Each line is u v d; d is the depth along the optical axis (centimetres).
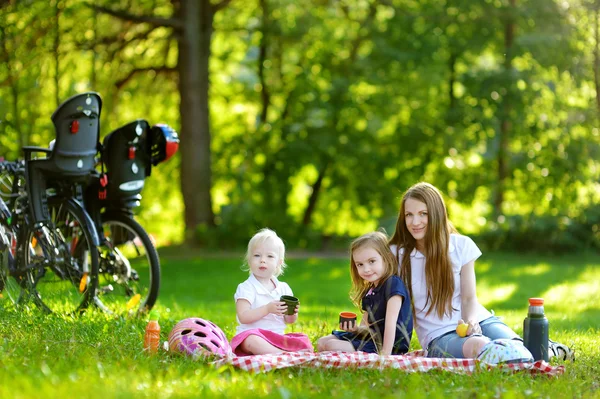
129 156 657
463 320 500
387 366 433
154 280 662
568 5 2145
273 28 2097
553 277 1583
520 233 2100
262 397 345
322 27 2159
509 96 2134
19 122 1711
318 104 2166
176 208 2470
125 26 1944
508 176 2272
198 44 1950
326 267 1762
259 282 512
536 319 459
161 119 2217
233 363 425
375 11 2242
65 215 665
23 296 645
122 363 412
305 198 2564
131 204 677
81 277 638
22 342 461
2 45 1677
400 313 479
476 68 2253
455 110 2173
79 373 370
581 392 401
